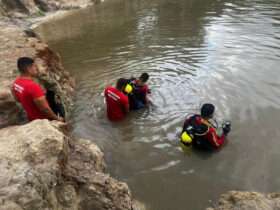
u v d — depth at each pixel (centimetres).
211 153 543
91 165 395
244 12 1683
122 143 588
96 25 1720
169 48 1165
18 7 2047
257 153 537
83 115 696
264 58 984
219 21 1533
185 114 676
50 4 2277
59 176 320
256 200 368
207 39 1245
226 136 584
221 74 873
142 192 464
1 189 264
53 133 358
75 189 344
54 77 756
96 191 353
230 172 497
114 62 1055
